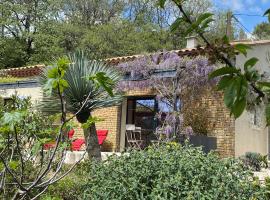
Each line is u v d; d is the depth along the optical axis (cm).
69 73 779
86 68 823
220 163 397
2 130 223
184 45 3381
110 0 4191
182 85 1171
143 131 1355
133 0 4241
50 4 3841
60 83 197
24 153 371
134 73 1248
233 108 101
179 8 116
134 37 3575
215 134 1125
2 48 3559
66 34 3631
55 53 3412
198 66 1122
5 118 208
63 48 3500
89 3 4125
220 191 356
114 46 3516
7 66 3584
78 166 540
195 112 1152
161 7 121
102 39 3519
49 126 387
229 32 1656
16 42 3628
